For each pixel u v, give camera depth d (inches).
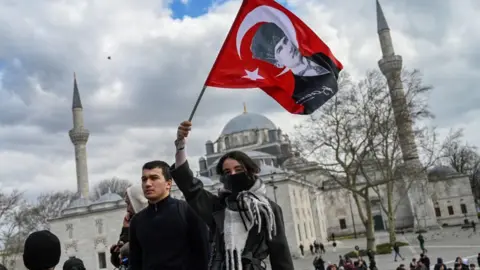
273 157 3511.3
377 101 1927.9
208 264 183.9
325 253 2504.9
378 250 2017.7
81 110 3548.2
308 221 2952.8
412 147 2087.8
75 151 3479.3
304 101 261.6
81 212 2913.4
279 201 2559.1
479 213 4087.1
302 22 274.5
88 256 2844.5
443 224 3661.4
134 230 192.2
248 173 191.2
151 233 182.7
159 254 180.5
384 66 3245.6
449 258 1691.7
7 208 2274.9
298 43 269.3
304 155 1977.1
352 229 3735.2
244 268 174.4
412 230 3230.8
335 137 1947.6
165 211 186.1
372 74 1950.1
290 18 271.4
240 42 256.5
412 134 2023.9
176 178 189.6
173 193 2524.6
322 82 267.9
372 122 1903.3
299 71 265.1
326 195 3245.6
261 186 190.7
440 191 3799.2
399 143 1998.0
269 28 264.8
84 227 2886.3
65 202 3560.5
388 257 1904.5
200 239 186.7
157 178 189.3
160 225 182.9
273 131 3924.7
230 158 193.3
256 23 263.1
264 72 257.6
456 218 3720.5
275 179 2596.0
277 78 258.8
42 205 3348.9
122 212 2849.4
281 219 186.7
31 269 184.5
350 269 1187.9
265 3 266.2
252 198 180.4
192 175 192.9
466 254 1759.4
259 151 3811.5
